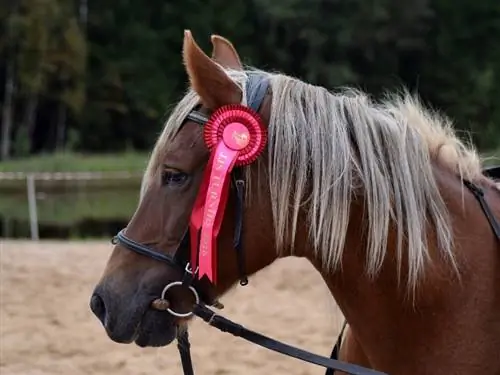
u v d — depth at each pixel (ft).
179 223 6.94
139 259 7.00
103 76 115.14
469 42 128.88
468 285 7.23
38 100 108.47
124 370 16.76
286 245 7.02
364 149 7.07
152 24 124.16
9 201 47.55
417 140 7.34
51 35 105.60
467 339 7.17
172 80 121.70
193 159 6.93
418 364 7.25
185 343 7.64
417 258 7.01
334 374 8.38
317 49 122.72
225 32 124.98
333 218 6.87
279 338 18.93
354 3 123.44
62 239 39.40
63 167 73.05
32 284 24.14
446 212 7.30
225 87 6.96
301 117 7.01
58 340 18.72
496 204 7.77
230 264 6.98
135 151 110.11
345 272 7.21
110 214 47.78
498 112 122.72
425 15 124.36
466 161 7.83
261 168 6.94
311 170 6.95
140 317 6.91
